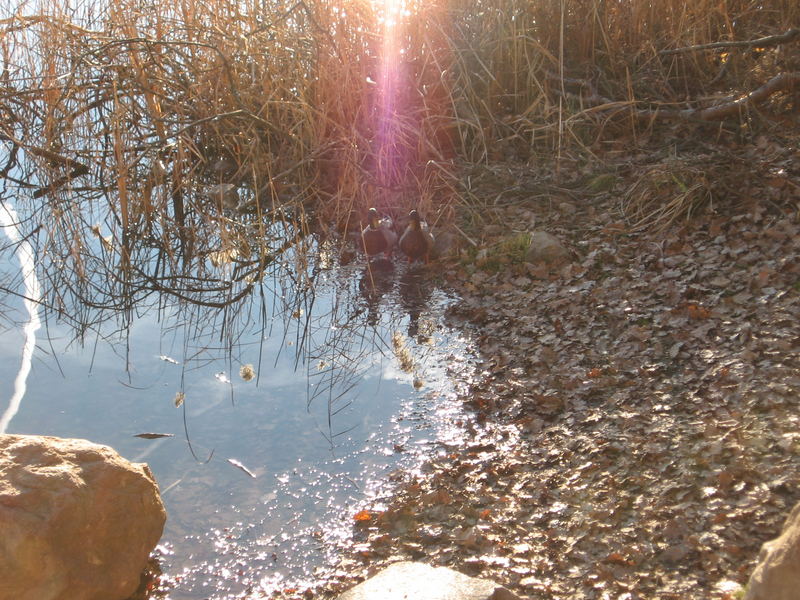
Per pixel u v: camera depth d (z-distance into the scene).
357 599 2.79
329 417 4.11
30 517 2.88
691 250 4.88
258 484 3.68
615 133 6.35
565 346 4.36
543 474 3.58
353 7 6.33
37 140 6.19
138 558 3.14
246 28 6.62
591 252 5.07
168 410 4.18
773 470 3.28
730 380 3.83
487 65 6.66
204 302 5.14
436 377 4.34
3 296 5.15
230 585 3.20
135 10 6.40
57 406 4.18
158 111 6.27
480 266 5.20
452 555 3.24
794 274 4.46
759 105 5.99
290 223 5.87
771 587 2.20
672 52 6.16
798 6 6.44
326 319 4.92
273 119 6.42
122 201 5.55
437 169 6.15
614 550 3.14
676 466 3.44
